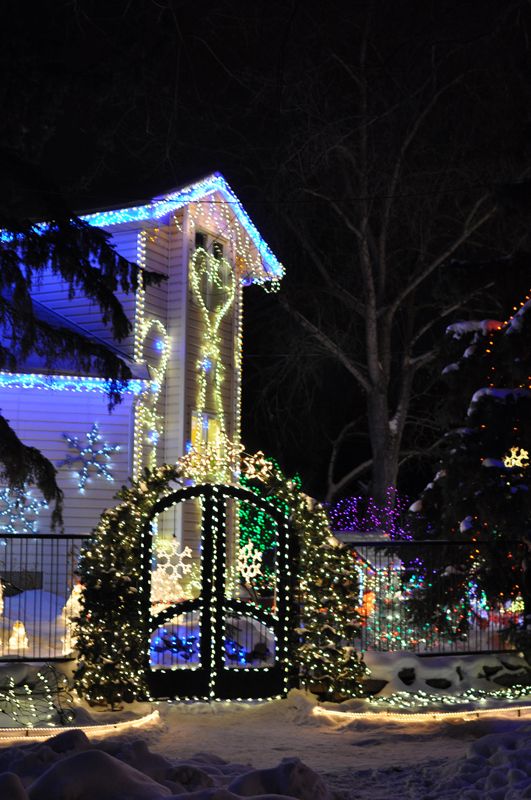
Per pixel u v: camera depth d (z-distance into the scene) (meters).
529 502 14.78
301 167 29.08
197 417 25.09
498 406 15.19
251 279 28.38
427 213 30.38
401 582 15.44
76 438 22.52
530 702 13.38
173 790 7.05
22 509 21.64
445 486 15.50
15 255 17.27
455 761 9.39
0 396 22.16
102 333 23.69
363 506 32.84
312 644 13.68
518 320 15.18
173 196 24.03
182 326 24.72
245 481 16.72
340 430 38.00
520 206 16.12
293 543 13.95
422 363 32.16
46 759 7.55
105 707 12.86
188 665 13.90
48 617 17.77
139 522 13.52
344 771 9.46
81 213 23.64
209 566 13.68
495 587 14.92
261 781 7.05
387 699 13.57
